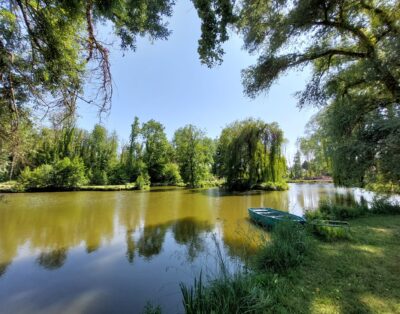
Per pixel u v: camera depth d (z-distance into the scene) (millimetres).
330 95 6914
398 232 6117
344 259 4418
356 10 5270
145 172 33281
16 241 7852
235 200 16922
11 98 2547
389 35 5105
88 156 31969
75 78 2783
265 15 5082
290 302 3041
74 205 15297
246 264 4438
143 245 7316
